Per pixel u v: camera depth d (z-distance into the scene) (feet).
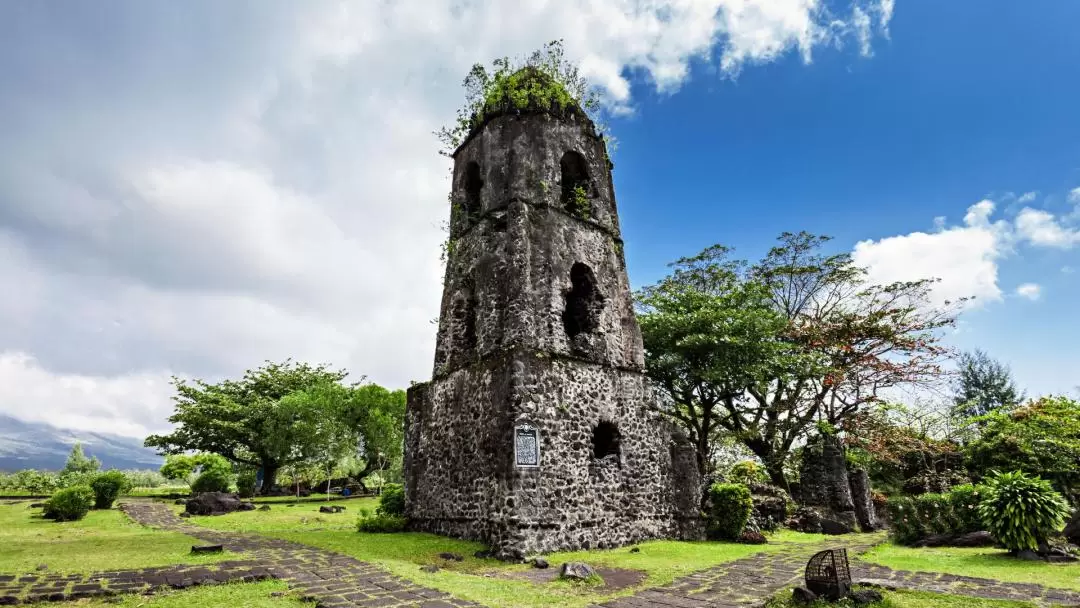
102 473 72.38
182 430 110.73
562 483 42.86
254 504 76.18
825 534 60.85
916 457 82.17
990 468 63.87
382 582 28.50
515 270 48.39
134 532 46.55
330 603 24.11
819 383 82.43
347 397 114.42
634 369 52.42
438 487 48.44
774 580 31.42
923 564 35.14
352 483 119.65
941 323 82.02
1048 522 36.47
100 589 24.61
